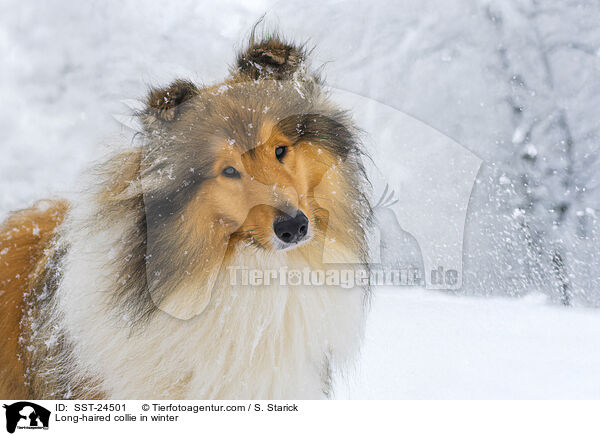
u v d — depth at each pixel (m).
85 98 9.30
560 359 3.59
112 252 2.42
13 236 2.87
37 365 2.62
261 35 2.70
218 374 2.43
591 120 7.84
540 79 8.02
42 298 2.65
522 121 7.91
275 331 2.46
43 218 2.96
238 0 9.32
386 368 3.32
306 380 2.58
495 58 8.15
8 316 2.72
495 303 5.27
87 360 2.45
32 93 9.36
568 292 6.43
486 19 8.30
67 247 2.58
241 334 2.42
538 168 7.69
